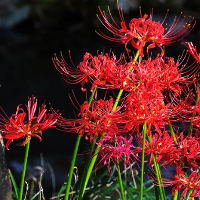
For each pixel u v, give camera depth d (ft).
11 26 75.92
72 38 73.56
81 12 76.54
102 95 37.04
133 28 9.41
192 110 8.89
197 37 61.26
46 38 73.77
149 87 8.77
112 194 16.52
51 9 78.64
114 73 8.83
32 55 62.39
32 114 8.49
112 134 8.81
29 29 77.15
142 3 75.36
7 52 64.13
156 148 8.73
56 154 28.07
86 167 9.30
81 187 9.37
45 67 54.90
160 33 9.48
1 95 41.96
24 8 77.25
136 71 8.80
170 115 8.82
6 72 51.98
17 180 22.48
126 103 8.46
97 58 9.25
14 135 8.04
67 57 60.59
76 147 9.04
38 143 30.63
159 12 74.38
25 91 43.60
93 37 72.59
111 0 75.25
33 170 24.18
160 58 9.16
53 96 41.73
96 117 8.70
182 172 8.59
